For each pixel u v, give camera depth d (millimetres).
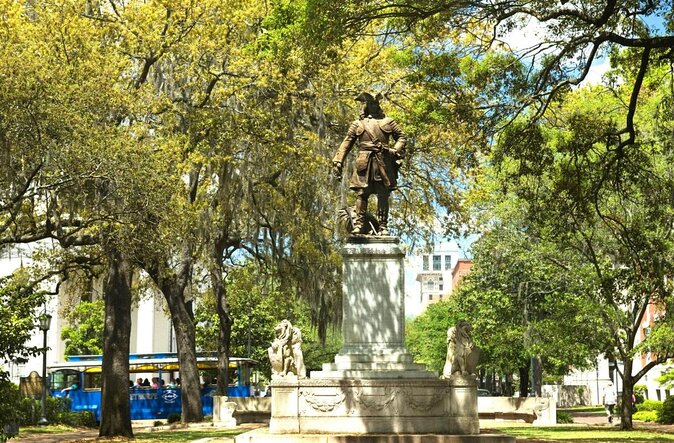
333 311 32906
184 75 26109
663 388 51562
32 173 20266
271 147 26344
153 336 63312
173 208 22078
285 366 17469
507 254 35312
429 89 20391
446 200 30516
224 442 19469
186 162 24250
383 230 18562
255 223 32531
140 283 38938
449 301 66625
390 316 17875
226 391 35188
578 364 50125
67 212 24922
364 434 16703
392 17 18828
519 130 20906
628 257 22672
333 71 26500
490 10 18047
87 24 23062
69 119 20109
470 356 17391
